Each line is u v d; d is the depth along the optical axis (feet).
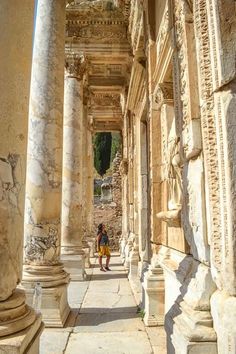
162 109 22.86
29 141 23.18
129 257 40.45
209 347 10.73
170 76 21.13
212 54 11.16
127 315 23.07
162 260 19.70
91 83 51.80
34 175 22.61
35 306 20.58
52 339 18.42
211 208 11.08
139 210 35.91
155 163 23.39
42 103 23.40
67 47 40.86
